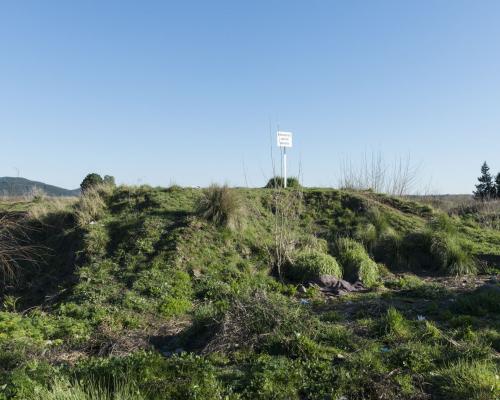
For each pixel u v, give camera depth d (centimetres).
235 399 489
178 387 511
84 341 733
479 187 3128
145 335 758
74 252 1173
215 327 695
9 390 475
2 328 757
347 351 623
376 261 1238
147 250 1121
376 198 1609
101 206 1405
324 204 1489
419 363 566
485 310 782
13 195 1973
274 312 696
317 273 1063
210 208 1246
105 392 479
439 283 1083
